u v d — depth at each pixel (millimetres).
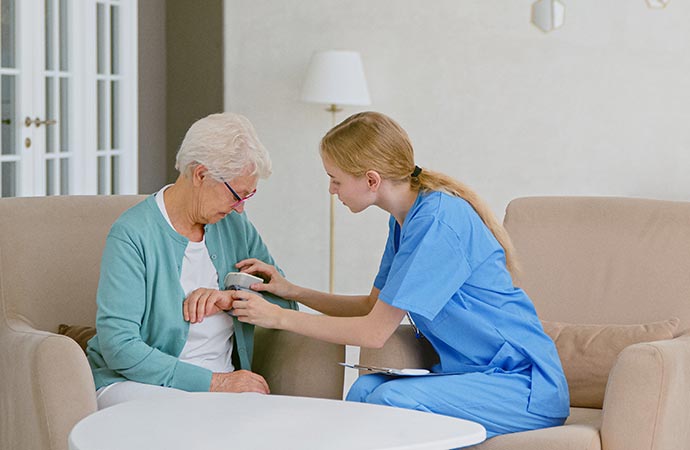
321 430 2303
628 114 5789
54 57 5715
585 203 3562
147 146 8227
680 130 5758
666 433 2707
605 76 5793
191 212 2969
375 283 3230
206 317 3016
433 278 2822
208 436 2250
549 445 2605
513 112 5891
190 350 3008
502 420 2822
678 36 5715
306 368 3043
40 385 2637
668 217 3447
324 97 5719
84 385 2643
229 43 6141
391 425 2350
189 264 3010
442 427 2340
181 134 8359
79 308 3254
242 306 2949
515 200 3658
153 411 2463
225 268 3123
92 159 5961
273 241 6199
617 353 3238
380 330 2863
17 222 3207
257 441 2219
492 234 3002
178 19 8266
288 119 6113
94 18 5941
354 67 5742
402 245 2889
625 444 2660
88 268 3285
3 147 5418
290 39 6078
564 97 5832
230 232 3184
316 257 6156
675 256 3381
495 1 5848
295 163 6133
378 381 2936
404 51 5965
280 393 3066
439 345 2977
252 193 2953
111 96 6160
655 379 2652
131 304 2857
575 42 5809
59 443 2633
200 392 2730
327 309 3252
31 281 3180
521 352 2908
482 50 5887
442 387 2814
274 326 2934
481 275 2928
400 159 2926
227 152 2859
